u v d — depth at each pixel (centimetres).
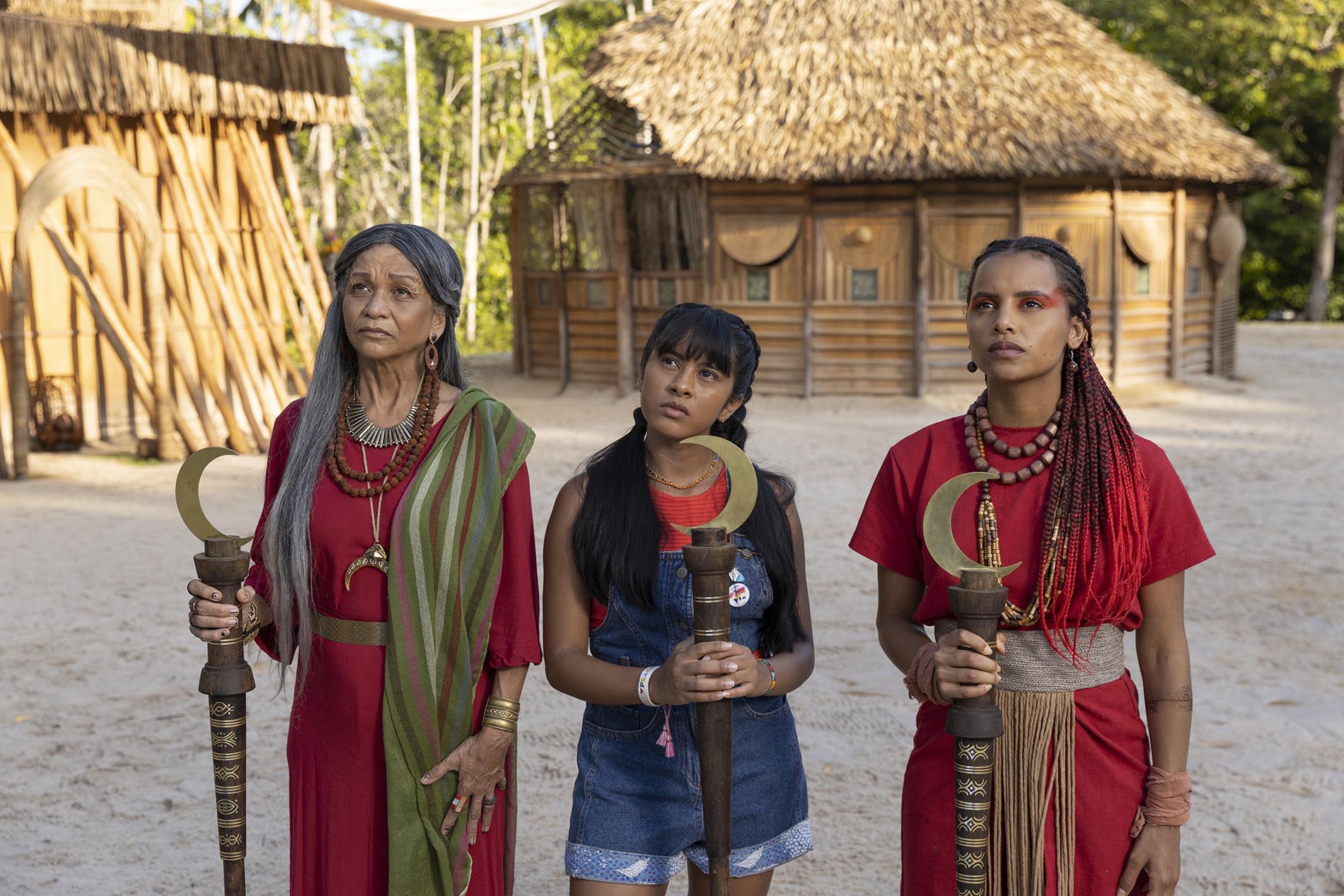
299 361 1439
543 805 423
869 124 1466
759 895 266
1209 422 1381
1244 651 578
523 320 1761
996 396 236
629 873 256
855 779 437
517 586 246
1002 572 205
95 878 368
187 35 1137
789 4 1592
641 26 1666
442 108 3117
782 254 1520
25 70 1037
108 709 510
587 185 1612
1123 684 233
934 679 212
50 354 1160
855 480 1039
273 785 438
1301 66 3100
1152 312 1620
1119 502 227
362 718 245
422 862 244
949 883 233
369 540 243
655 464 262
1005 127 1460
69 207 1152
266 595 250
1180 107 1669
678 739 256
